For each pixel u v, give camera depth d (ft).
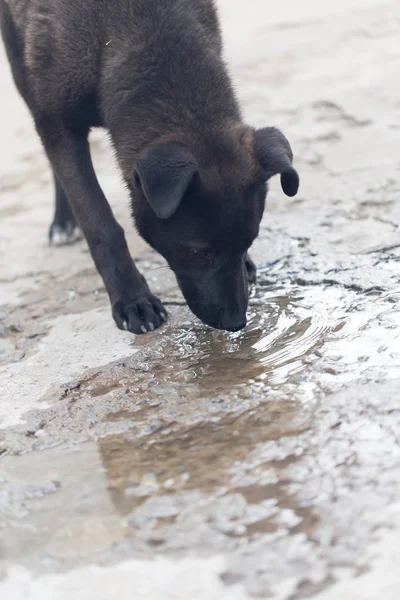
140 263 18.39
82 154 16.26
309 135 23.49
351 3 37.35
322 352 13.44
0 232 21.72
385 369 12.53
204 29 15.49
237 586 8.94
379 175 20.43
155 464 11.39
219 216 13.42
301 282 16.20
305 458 10.84
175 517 10.19
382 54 29.43
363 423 11.30
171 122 14.17
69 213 20.33
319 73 28.53
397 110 24.21
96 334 15.80
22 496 11.18
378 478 10.19
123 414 12.84
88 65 15.40
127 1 15.21
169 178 12.48
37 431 12.82
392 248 16.92
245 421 11.95
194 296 14.40
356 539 9.30
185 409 12.60
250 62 30.89
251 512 10.01
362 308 14.75
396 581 8.66
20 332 16.48
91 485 11.18
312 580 8.86
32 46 15.94
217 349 14.30
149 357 14.51
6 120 31.27
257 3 40.88
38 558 9.92
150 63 14.74
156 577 9.27
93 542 10.03
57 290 18.04
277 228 18.69
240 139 13.96
